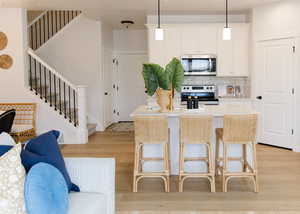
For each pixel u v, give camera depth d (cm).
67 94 761
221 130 394
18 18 610
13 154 180
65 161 236
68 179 218
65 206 187
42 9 622
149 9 626
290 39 562
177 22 686
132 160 508
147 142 365
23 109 623
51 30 808
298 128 557
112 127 847
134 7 608
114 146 609
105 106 827
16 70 620
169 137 423
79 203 206
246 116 349
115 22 793
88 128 718
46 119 637
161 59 669
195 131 360
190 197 351
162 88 400
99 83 782
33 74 734
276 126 595
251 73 641
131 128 828
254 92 630
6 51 617
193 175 366
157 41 667
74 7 610
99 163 235
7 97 627
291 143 570
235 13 673
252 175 361
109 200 236
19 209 168
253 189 371
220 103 641
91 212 197
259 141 628
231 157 421
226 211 311
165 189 372
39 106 632
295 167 456
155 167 428
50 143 217
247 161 416
